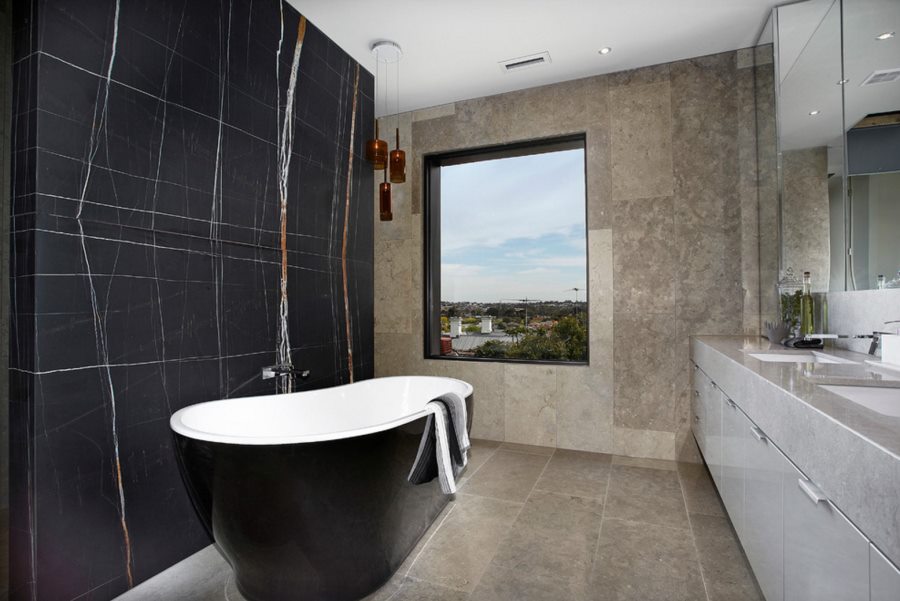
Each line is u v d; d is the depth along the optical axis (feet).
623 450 11.09
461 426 6.91
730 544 7.00
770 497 4.64
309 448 5.15
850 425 2.93
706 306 10.44
